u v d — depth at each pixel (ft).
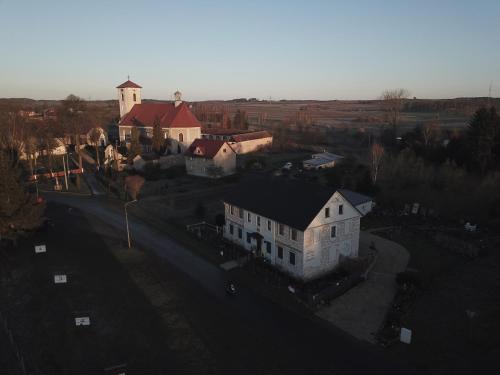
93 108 400.88
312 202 129.39
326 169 291.38
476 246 147.84
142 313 107.86
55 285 123.34
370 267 132.46
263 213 137.49
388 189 218.79
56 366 87.61
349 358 88.89
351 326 101.60
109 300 114.62
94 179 265.75
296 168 306.35
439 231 166.81
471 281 123.03
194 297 116.06
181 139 322.75
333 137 476.95
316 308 109.70
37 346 94.63
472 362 86.17
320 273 130.41
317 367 86.02
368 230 170.71
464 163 245.86
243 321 103.91
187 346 93.81
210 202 215.51
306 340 95.76
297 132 496.23
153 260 141.28
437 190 214.48
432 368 84.94
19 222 149.79
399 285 120.98
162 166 289.94
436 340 94.12
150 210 199.72
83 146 359.87
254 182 159.94
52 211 198.08
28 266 136.98
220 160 272.31
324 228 127.95
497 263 134.92
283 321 103.96
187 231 169.37
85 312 108.47
